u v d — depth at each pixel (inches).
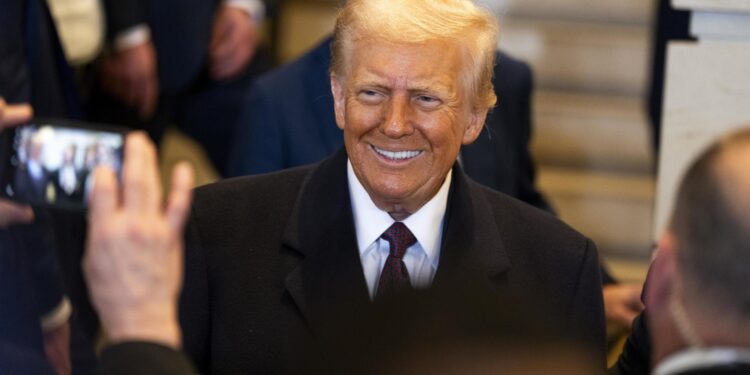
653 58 313.4
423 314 84.7
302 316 134.9
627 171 322.0
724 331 94.1
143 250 92.5
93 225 92.9
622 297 184.2
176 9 268.1
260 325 135.2
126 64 257.3
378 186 133.8
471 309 85.0
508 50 331.6
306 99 201.2
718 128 176.9
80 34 238.5
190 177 94.6
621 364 139.2
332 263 136.3
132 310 92.3
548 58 331.9
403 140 132.3
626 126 320.5
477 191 143.9
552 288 141.5
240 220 139.7
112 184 93.4
